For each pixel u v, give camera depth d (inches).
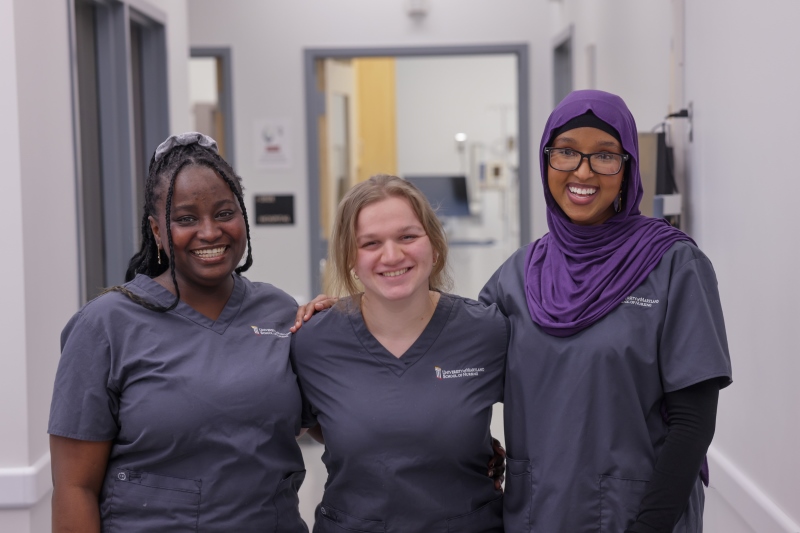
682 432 59.2
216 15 217.8
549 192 65.9
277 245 222.2
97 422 61.8
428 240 63.5
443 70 398.9
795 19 74.5
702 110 104.7
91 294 137.5
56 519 61.6
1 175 89.5
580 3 183.6
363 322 65.7
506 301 67.6
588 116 62.4
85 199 135.0
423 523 63.2
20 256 89.6
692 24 109.1
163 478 62.1
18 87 89.6
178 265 64.3
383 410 63.2
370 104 332.2
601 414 61.1
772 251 80.7
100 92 139.6
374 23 216.7
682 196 113.8
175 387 62.0
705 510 105.9
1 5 88.8
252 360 64.9
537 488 62.7
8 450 90.4
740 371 91.4
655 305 61.2
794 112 74.8
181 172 62.9
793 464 76.4
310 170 220.1
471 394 64.6
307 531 69.6
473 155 397.1
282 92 218.8
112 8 138.0
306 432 73.1
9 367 89.8
